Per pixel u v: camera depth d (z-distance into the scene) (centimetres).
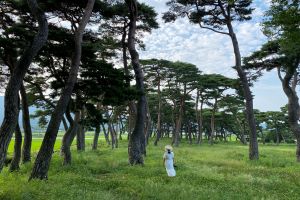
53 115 1666
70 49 2105
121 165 2370
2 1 2070
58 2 2069
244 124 9456
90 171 1992
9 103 1201
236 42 3294
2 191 1178
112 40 3291
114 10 2423
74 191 1243
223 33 3319
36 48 1275
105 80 2273
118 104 2395
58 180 1569
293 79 3409
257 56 3284
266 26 1331
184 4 3241
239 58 3300
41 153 1616
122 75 2338
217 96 6819
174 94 6384
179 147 5875
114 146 5238
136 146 2448
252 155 3134
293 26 1273
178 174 1861
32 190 1227
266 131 11169
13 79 1221
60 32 2042
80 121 2459
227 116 8594
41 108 4306
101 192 1248
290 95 3203
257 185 1532
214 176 1798
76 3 2097
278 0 1257
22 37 1934
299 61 3081
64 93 1709
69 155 2392
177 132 6394
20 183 1411
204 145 7062
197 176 1773
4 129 1184
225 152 4178
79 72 2375
